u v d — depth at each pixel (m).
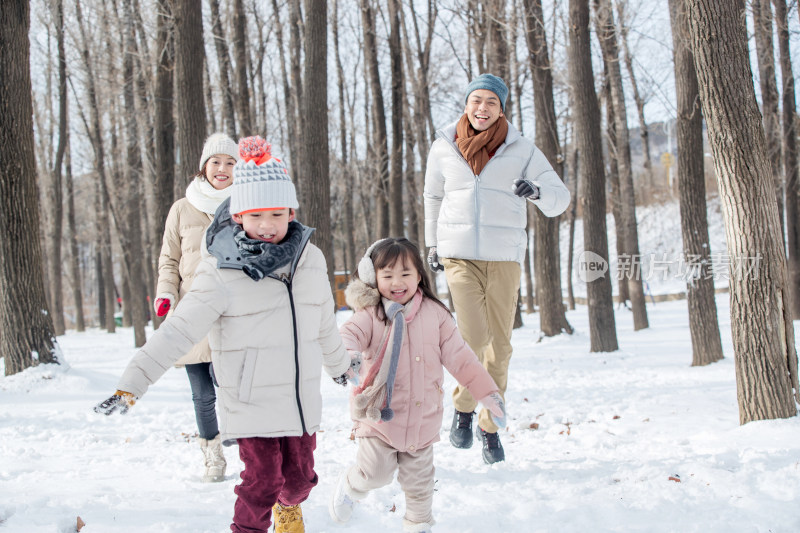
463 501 3.83
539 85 15.12
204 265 2.96
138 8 20.39
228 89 18.73
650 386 8.34
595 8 16.50
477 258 4.62
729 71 5.30
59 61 24.77
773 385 5.29
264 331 2.92
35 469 4.88
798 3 12.80
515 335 16.70
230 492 4.11
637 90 21.69
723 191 5.46
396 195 21.58
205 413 4.45
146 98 21.39
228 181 4.53
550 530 3.30
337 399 8.25
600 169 13.02
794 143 16.48
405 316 3.40
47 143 32.81
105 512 3.60
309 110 13.17
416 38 21.66
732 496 3.64
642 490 3.83
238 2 18.06
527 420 6.36
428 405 3.35
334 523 3.49
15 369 9.20
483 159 4.62
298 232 3.04
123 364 13.38
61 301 29.31
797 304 16.52
